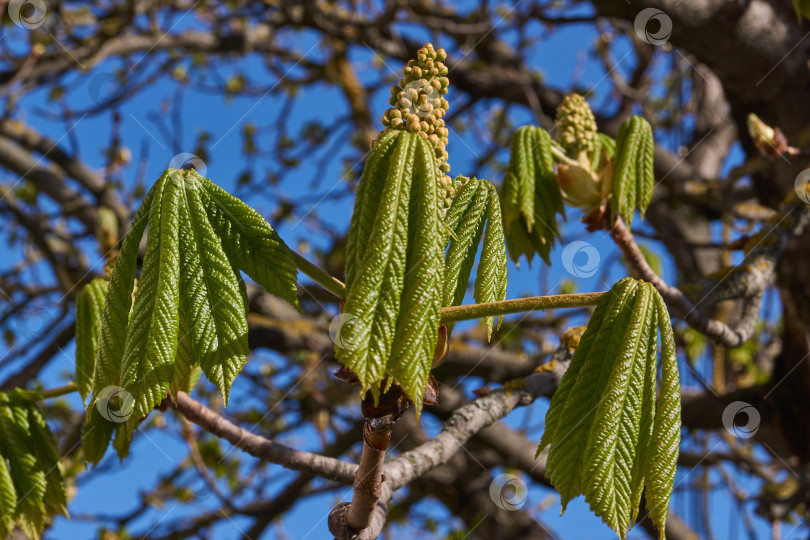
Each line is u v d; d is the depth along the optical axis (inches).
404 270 50.4
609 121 214.4
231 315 55.2
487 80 216.1
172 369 52.9
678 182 189.3
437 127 55.6
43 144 213.0
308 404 212.7
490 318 61.5
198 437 180.9
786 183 152.2
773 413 167.9
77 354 84.2
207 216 57.0
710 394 175.2
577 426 55.3
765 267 114.3
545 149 100.0
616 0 142.3
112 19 218.2
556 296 56.9
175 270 54.7
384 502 81.2
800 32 147.5
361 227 51.8
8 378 179.5
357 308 48.9
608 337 55.9
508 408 96.8
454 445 91.0
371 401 60.0
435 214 51.6
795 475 148.3
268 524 175.9
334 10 218.2
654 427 55.0
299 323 194.4
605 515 52.6
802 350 163.0
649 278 104.2
